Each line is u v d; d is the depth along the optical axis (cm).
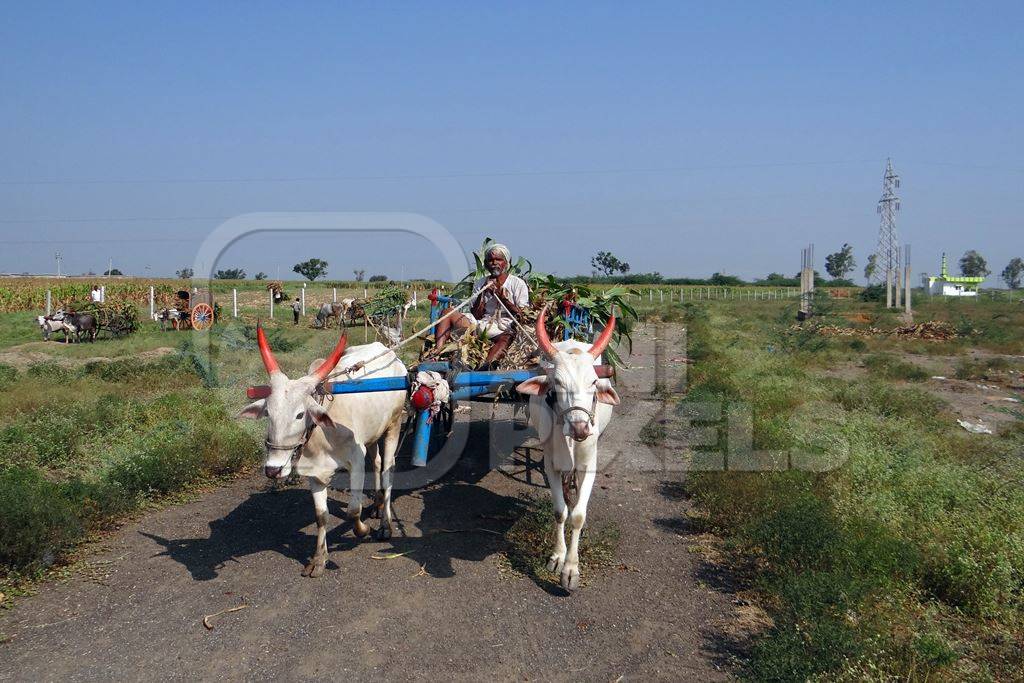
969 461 823
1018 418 1126
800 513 570
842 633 421
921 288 7044
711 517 665
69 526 576
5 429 869
